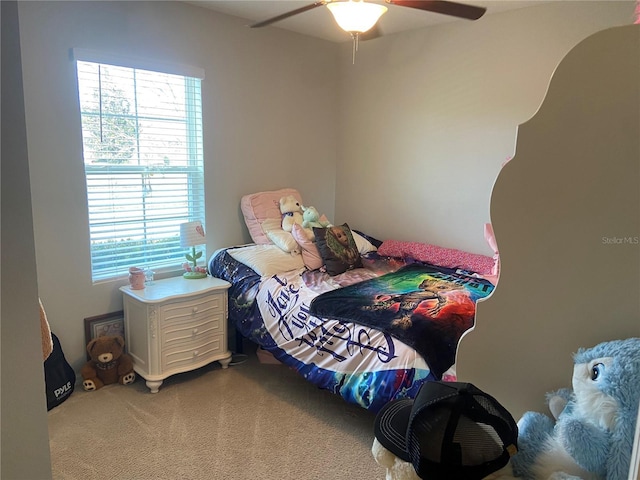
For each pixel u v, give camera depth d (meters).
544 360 1.15
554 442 1.05
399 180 3.83
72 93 2.62
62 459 2.12
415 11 3.10
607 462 0.96
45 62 2.50
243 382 2.90
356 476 2.05
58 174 2.62
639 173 0.99
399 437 1.11
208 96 3.24
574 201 1.05
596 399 0.99
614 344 1.01
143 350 2.77
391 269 3.25
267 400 2.69
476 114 3.33
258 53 3.49
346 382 2.31
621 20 2.71
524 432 1.11
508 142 3.22
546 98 1.04
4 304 0.85
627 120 0.98
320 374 2.45
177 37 3.03
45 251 2.62
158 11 2.91
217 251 3.36
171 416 2.49
